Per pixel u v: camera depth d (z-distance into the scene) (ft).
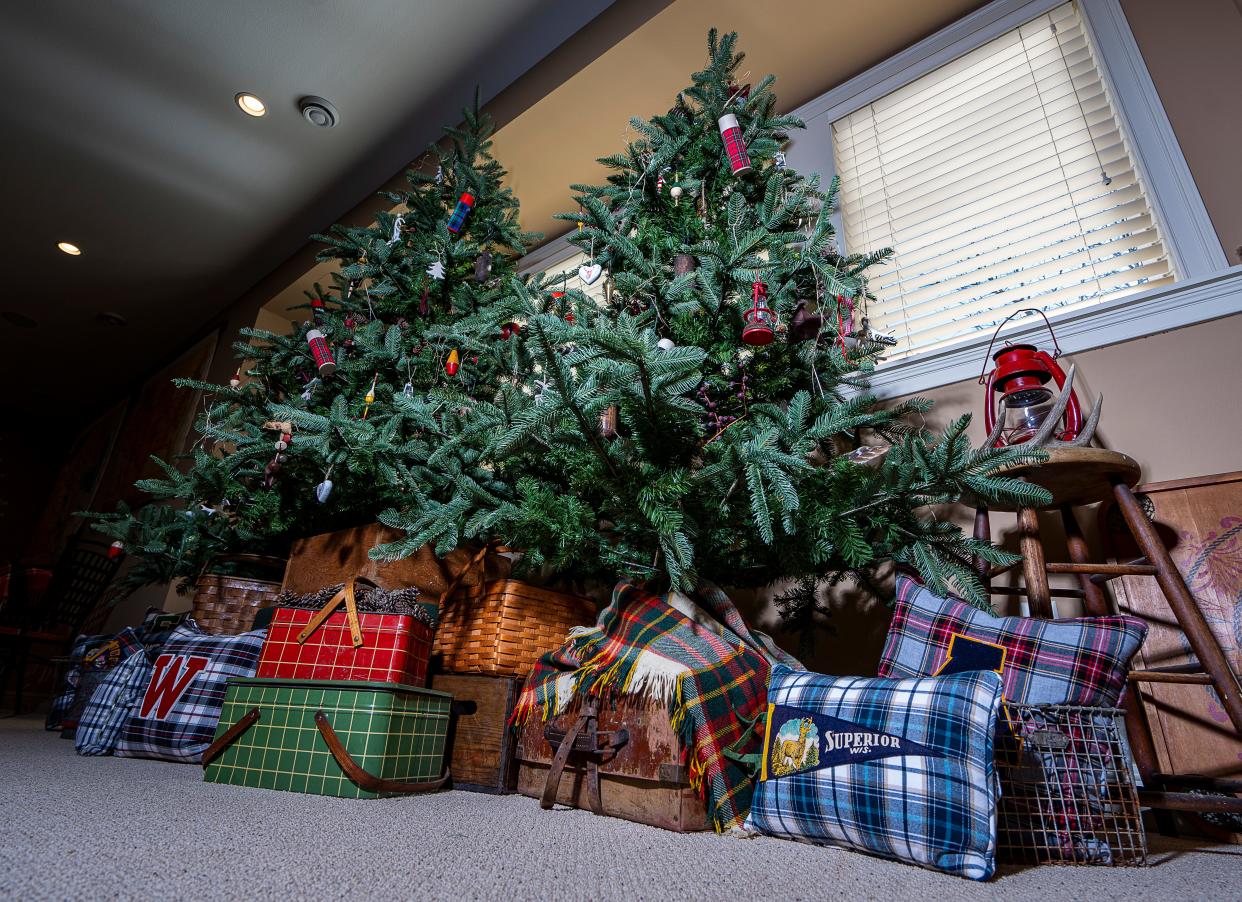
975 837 2.57
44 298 15.66
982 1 7.90
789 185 6.45
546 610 5.13
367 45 9.82
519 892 2.10
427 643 4.74
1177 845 3.57
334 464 5.94
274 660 4.50
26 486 21.40
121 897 1.82
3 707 13.00
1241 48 5.95
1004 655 3.39
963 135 7.59
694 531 4.24
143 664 5.75
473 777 4.52
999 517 5.58
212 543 7.76
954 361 6.24
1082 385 5.53
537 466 5.08
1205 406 4.99
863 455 4.58
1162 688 4.29
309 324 8.28
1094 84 6.78
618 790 3.67
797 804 3.09
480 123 9.42
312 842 2.60
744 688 3.79
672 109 6.68
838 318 5.62
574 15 9.31
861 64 8.71
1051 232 6.56
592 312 5.39
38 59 10.11
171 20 9.50
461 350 7.20
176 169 12.08
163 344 17.38
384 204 11.91
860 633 5.95
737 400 5.06
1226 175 5.66
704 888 2.26
